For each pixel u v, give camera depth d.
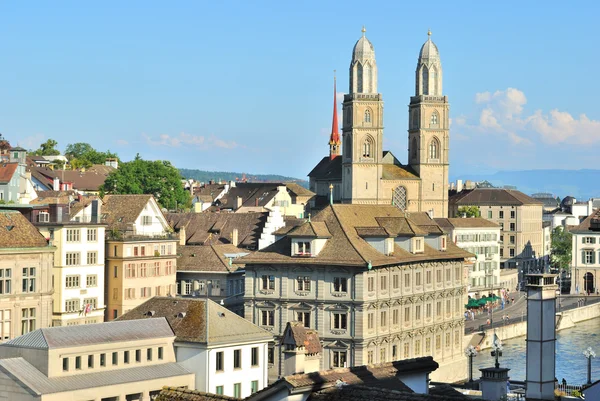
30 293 160.88
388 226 185.88
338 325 173.12
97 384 119.81
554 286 65.81
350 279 172.12
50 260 164.12
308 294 175.38
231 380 134.50
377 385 71.69
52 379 117.25
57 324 185.88
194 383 131.25
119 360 125.38
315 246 175.00
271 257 178.62
